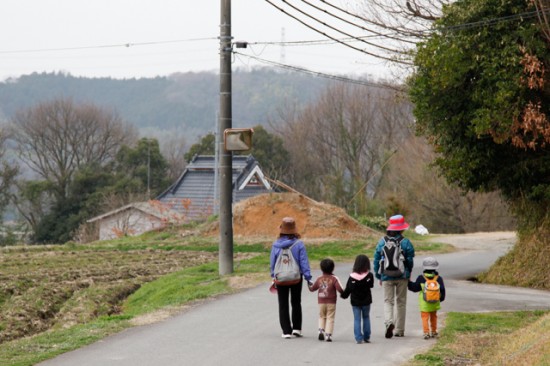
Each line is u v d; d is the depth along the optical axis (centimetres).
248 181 11006
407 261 2269
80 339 2198
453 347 2084
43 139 13075
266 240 5738
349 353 2017
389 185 11644
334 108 13362
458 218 10638
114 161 13662
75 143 13275
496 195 10412
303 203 6359
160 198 11188
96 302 3381
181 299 3036
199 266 4228
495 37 3491
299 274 2227
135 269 4469
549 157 3653
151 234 6844
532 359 1741
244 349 2062
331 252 5162
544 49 3391
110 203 11050
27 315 3144
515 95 3428
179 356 1970
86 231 10438
